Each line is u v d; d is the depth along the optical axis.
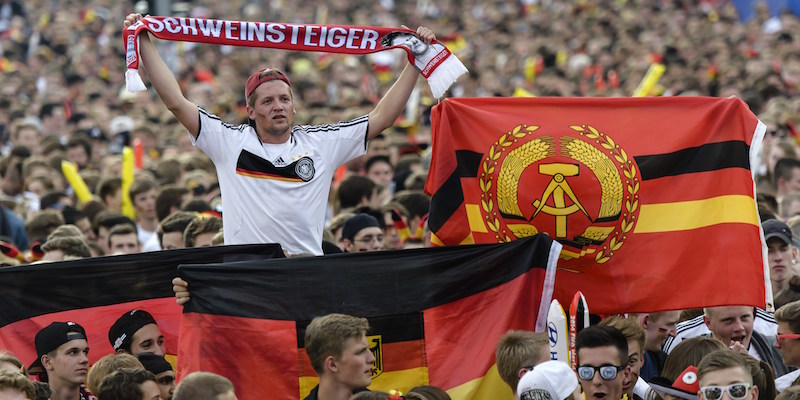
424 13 143.50
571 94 87.44
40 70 106.75
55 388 27.31
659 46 101.38
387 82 99.25
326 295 26.11
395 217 40.06
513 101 28.53
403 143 59.19
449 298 26.56
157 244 44.38
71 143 62.44
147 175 50.47
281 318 25.88
